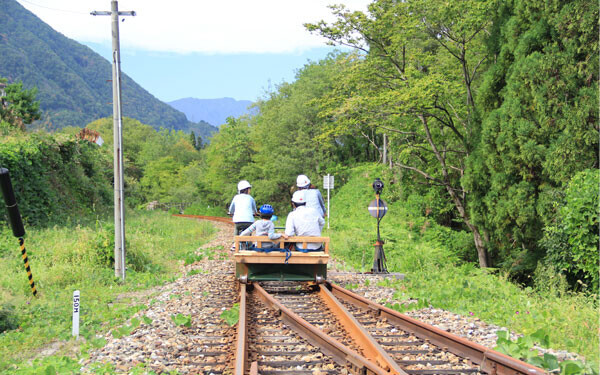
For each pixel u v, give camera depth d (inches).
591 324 276.5
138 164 4426.7
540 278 512.1
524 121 593.3
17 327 309.4
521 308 325.7
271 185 1846.7
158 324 286.5
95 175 1141.1
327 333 262.4
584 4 543.2
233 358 216.2
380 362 205.6
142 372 201.2
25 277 431.8
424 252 637.3
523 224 620.1
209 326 281.1
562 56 570.9
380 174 1451.8
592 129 541.0
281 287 424.2
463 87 789.2
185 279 480.7
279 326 278.7
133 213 1332.4
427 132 838.5
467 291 383.6
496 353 202.7
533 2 606.2
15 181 731.4
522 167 610.9
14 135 880.9
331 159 1867.6
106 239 541.6
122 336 265.7
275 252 383.6
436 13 758.5
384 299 365.7
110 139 4783.5
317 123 1761.8
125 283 476.7
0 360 238.4
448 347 232.5
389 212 1143.6
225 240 887.1
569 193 505.0
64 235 650.8
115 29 499.5
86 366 214.2
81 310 346.3
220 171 2466.8
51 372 198.5
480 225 716.7
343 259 666.2
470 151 773.3
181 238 909.2
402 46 822.5
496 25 726.5
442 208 1080.2
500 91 684.7
